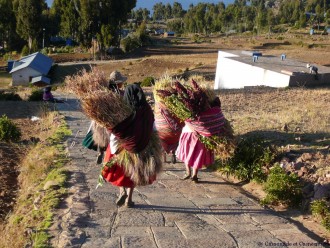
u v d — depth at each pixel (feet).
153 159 20.49
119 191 24.25
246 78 103.65
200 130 25.91
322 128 40.22
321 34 349.61
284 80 92.27
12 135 45.06
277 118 45.75
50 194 23.32
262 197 25.34
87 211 20.95
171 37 379.35
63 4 272.72
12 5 301.02
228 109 61.11
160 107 28.27
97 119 19.67
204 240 18.47
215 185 27.22
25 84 186.09
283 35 345.31
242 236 19.11
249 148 28.25
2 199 27.84
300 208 23.40
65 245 17.22
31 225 20.22
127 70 183.93
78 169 28.50
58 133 41.93
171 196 24.49
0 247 19.94
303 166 26.48
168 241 18.20
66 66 215.72
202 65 175.94
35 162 32.14
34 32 282.97
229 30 430.61
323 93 77.77
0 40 309.63
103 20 267.39
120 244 17.67
